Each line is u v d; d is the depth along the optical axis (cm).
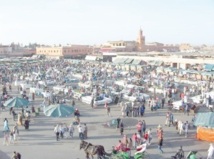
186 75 7394
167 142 2703
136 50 17525
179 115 3741
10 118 3591
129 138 2738
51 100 4400
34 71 8469
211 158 2256
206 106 4172
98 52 15812
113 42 17788
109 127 3194
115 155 2200
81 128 2761
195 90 5328
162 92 5162
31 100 4684
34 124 3331
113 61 10650
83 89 5116
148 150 2495
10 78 7012
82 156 2348
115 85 5850
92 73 7688
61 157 2323
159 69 8344
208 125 2548
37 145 2616
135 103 3953
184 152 2442
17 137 2823
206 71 7269
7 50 17188
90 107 4269
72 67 9600
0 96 4438
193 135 2909
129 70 8950
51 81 6312
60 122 3406
